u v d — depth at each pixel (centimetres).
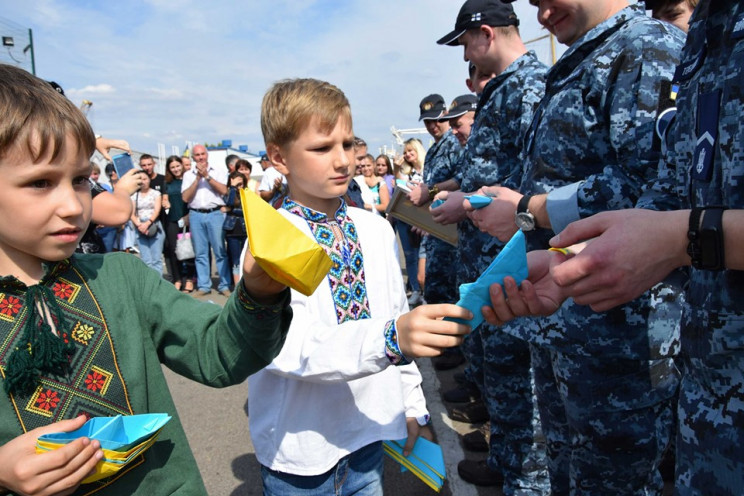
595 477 157
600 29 160
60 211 89
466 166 269
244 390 403
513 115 236
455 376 382
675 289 146
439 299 451
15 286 92
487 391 238
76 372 95
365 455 155
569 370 156
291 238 84
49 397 92
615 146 146
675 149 111
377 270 163
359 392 149
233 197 709
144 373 104
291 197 163
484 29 256
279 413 146
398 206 306
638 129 139
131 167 296
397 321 115
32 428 90
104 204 274
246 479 279
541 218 156
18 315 92
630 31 147
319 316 147
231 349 102
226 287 738
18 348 88
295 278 84
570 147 160
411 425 169
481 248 253
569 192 148
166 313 111
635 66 141
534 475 227
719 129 91
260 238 81
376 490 158
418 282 651
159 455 105
